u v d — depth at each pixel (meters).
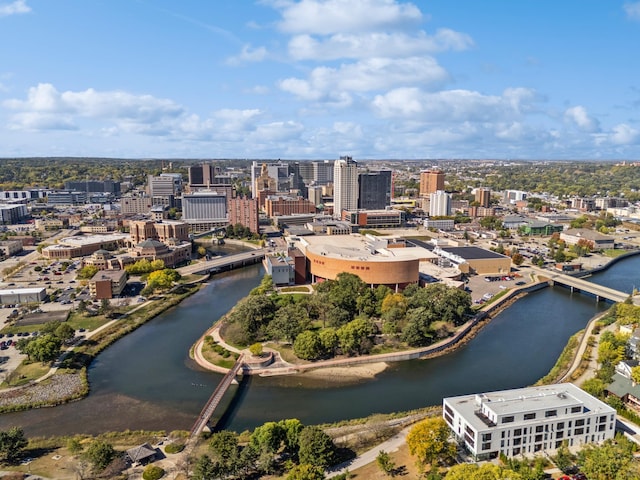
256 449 154.50
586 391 194.50
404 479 145.88
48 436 180.00
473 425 156.38
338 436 172.50
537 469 142.50
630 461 141.88
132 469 154.38
